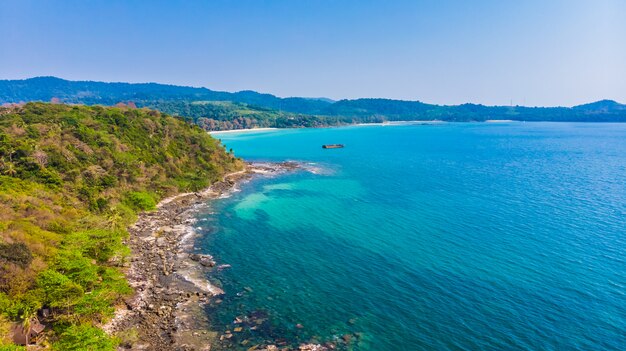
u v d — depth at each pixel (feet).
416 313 187.42
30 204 238.68
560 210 344.69
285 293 208.54
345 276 226.58
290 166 616.80
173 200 389.19
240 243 278.67
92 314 175.83
